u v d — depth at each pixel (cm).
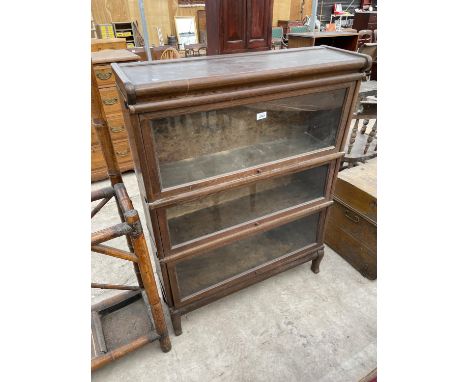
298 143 147
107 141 123
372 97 244
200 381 138
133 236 109
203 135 122
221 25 153
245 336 157
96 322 151
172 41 553
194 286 151
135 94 88
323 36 269
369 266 184
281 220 150
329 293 180
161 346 148
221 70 108
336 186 189
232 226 138
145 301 164
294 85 113
